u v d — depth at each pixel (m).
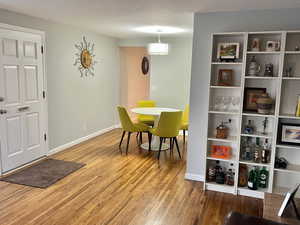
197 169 3.68
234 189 3.29
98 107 6.10
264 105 3.07
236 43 3.20
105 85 6.34
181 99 6.40
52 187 3.37
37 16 3.97
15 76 3.79
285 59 3.09
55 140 4.75
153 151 4.99
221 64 3.34
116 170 4.00
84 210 2.85
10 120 3.77
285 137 3.12
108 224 2.60
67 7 3.32
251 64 3.15
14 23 3.70
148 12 3.47
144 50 8.04
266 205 2.33
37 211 2.80
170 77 6.41
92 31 5.50
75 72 5.16
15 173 3.76
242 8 3.10
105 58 6.22
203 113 3.54
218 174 3.42
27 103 4.04
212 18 3.33
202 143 3.60
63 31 4.71
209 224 2.65
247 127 3.27
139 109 5.27
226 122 3.48
